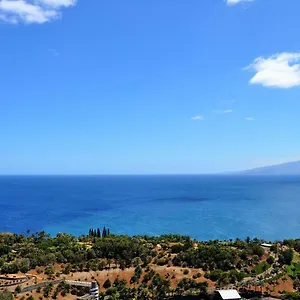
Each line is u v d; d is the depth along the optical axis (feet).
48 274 318.65
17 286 277.44
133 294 295.69
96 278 319.88
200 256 370.53
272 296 314.55
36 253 362.94
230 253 380.37
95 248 383.86
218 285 322.34
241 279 336.49
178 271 342.44
